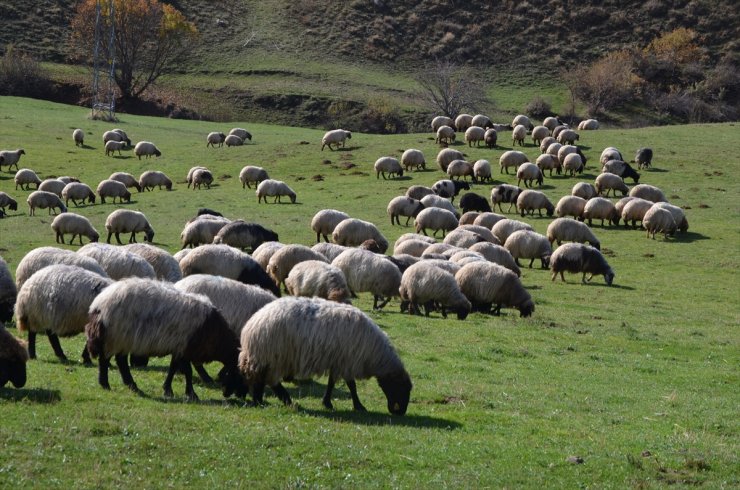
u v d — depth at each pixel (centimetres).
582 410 1595
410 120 10225
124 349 1296
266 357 1302
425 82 10994
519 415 1497
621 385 1859
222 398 1407
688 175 5725
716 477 1193
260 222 4328
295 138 7994
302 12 13150
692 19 12800
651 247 4178
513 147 6562
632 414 1590
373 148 6562
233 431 1186
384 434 1255
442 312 2564
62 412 1191
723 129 7244
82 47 11031
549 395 1691
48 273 1495
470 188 5325
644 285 3456
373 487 1035
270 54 11856
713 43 12356
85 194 4862
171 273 2159
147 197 5153
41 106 8775
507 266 3189
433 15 13225
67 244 3619
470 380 1761
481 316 2600
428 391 1606
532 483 1109
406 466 1127
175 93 10425
